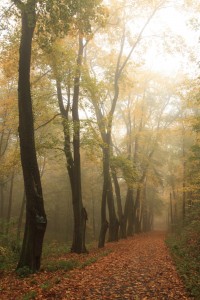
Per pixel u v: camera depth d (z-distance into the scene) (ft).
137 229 141.79
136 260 46.29
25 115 36.86
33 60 53.26
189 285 28.40
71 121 53.98
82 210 58.95
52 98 60.13
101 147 67.36
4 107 77.66
